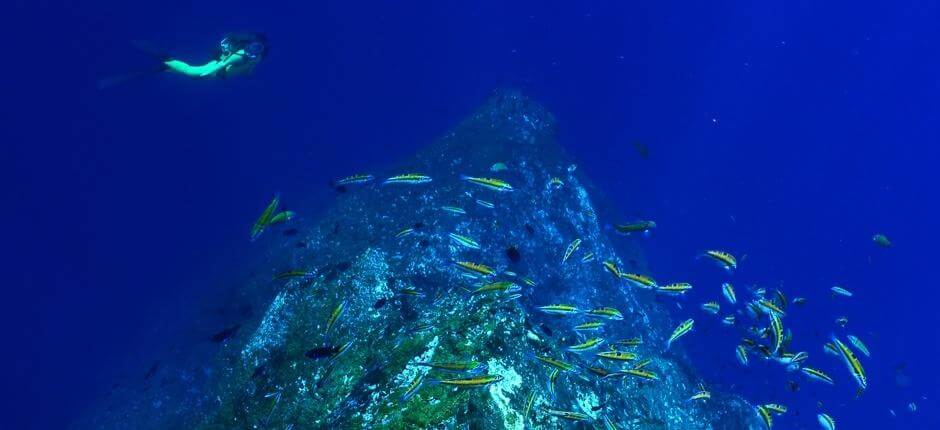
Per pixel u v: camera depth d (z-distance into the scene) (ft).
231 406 22.75
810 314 98.43
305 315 25.76
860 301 108.68
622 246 55.42
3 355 95.45
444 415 15.21
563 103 174.29
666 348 42.29
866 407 83.51
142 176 145.38
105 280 115.03
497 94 54.70
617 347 24.02
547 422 16.30
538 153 48.52
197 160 147.84
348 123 161.58
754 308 26.94
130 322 100.37
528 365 17.92
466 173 44.62
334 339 24.27
